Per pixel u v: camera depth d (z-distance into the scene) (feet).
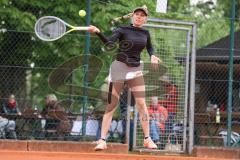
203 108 79.30
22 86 79.00
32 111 72.69
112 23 86.07
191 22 74.18
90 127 72.28
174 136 73.15
